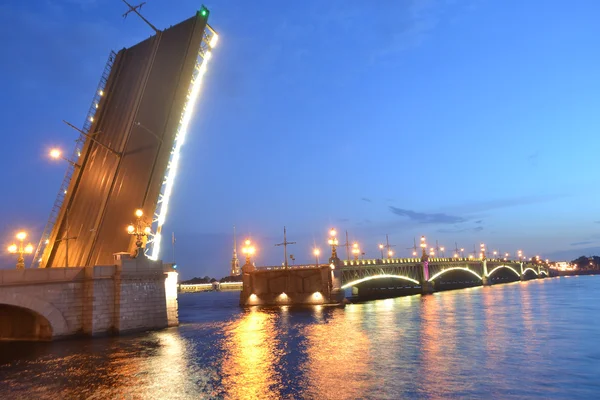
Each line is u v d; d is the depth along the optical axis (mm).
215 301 141250
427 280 129875
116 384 24078
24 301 37469
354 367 27125
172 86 51781
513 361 27953
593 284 167625
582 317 51344
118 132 56688
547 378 23859
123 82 59500
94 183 56938
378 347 34031
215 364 28938
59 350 34562
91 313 41031
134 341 39000
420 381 23531
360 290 128375
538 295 97750
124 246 50188
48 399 21625
